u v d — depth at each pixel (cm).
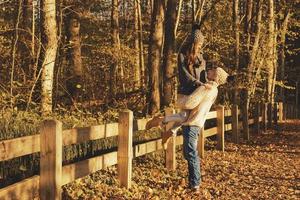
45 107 1124
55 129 609
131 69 2569
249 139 1791
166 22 1691
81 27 2302
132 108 1839
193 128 831
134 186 847
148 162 1060
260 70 2488
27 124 833
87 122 1072
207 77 830
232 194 867
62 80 1705
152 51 1623
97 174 857
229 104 2252
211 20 2356
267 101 2581
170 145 1014
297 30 3681
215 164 1186
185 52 820
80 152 831
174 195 820
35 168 729
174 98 1766
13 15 1499
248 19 2352
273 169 1165
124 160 826
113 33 2338
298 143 1756
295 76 4491
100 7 2397
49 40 1152
